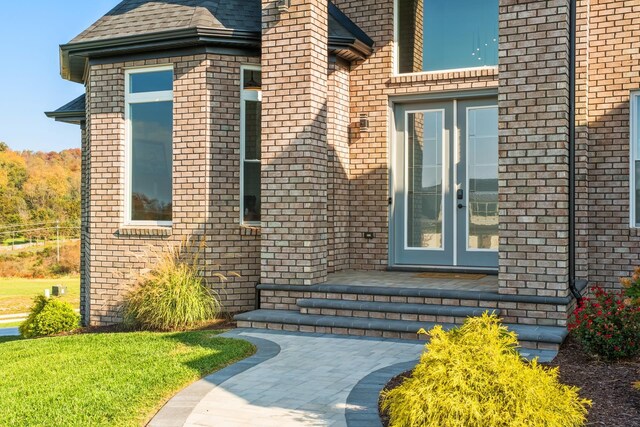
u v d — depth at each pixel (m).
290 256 9.42
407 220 11.13
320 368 6.77
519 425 4.24
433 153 10.98
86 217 12.25
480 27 10.71
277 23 9.54
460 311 8.13
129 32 10.35
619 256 9.66
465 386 4.42
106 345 8.06
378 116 11.09
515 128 8.13
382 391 5.68
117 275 10.64
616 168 9.67
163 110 10.62
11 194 48.00
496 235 10.55
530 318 8.02
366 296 8.95
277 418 5.22
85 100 12.64
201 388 6.06
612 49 9.66
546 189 7.97
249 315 9.11
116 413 5.38
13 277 41.00
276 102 9.55
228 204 10.20
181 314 9.34
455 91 10.61
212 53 10.10
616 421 4.90
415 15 11.13
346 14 11.39
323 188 9.72
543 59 8.01
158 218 10.62
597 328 6.59
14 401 5.77
